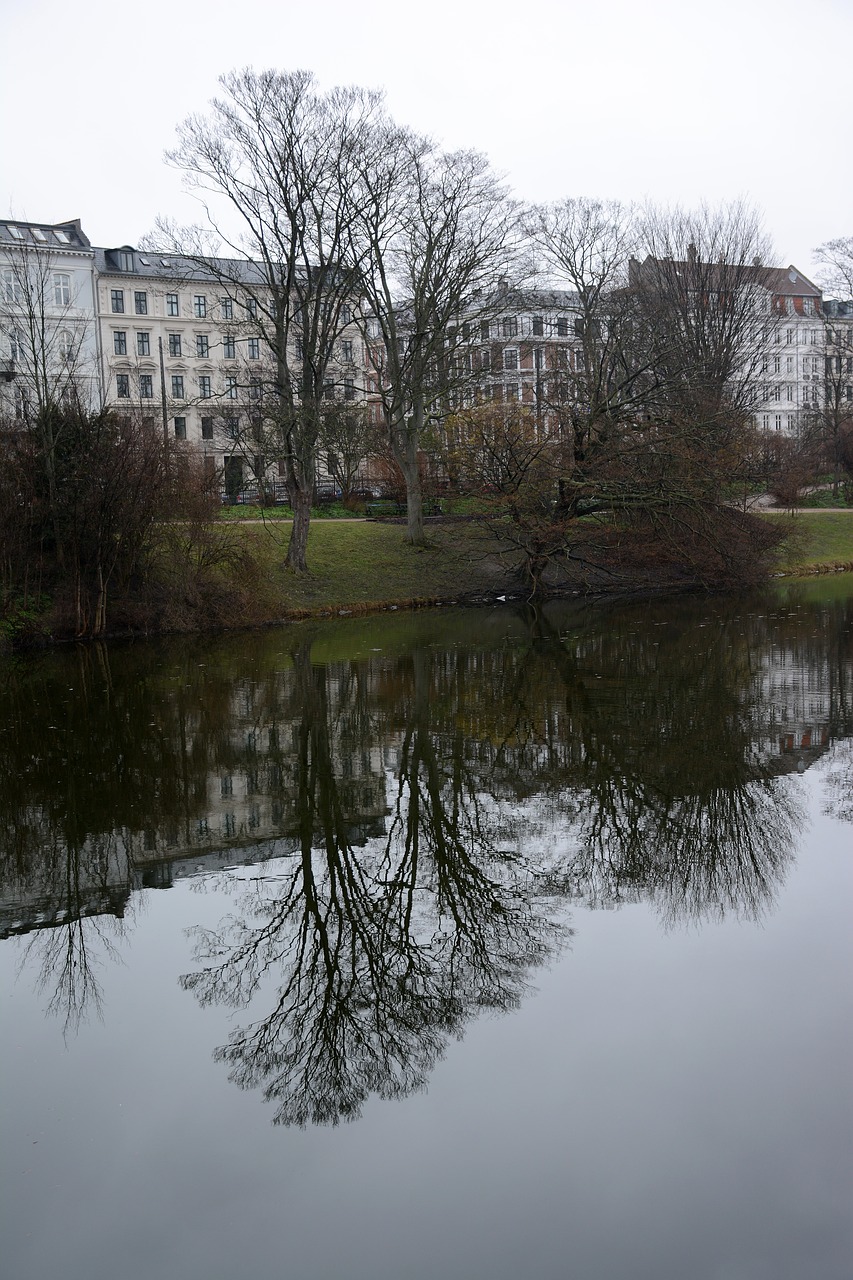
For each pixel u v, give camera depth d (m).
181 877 10.59
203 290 74.75
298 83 28.70
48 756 15.21
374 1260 5.38
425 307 34.22
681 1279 5.23
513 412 34.00
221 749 15.41
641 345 39.03
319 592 32.75
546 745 15.03
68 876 10.66
